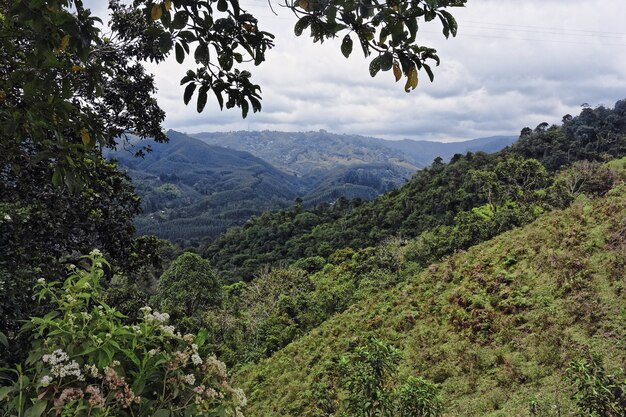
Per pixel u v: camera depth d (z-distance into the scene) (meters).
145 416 2.01
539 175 43.53
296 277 45.94
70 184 2.31
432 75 1.83
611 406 6.02
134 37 7.61
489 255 21.70
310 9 1.71
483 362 12.84
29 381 1.98
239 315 40.81
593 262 15.61
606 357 10.25
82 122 2.46
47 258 7.92
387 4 1.67
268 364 23.73
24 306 5.04
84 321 2.10
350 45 1.82
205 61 1.99
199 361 2.14
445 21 1.67
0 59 2.46
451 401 11.61
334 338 21.75
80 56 1.88
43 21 1.72
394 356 7.89
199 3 1.92
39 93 2.19
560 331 12.41
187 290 39.66
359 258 44.44
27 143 3.96
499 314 15.35
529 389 10.47
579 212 20.52
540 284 16.28
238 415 2.27
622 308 12.05
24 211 6.41
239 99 2.35
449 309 17.86
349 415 12.27
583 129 82.69
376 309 22.94
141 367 2.03
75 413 1.85
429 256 36.19
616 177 39.25
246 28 2.07
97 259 2.36
